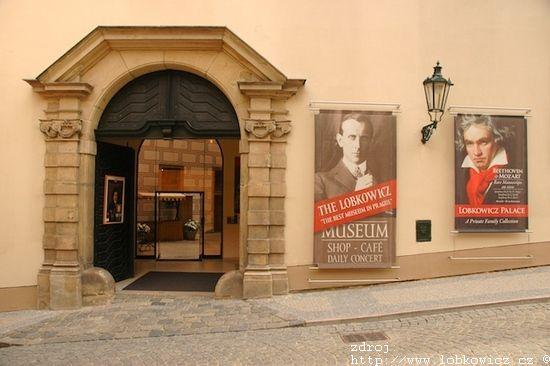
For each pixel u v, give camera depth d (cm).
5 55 841
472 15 874
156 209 1279
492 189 854
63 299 792
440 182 855
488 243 862
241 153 827
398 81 854
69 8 850
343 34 852
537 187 877
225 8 852
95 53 819
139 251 1268
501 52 877
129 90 861
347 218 823
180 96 858
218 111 853
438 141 858
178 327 675
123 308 775
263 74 812
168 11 851
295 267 823
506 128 862
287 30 851
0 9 845
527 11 887
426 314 673
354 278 831
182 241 1278
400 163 850
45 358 571
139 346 606
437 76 798
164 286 918
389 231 828
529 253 870
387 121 839
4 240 821
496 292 736
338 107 841
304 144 835
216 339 621
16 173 827
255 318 696
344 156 829
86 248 823
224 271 1073
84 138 825
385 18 859
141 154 1285
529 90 880
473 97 866
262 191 810
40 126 819
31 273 817
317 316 686
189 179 1305
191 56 831
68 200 811
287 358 532
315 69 845
